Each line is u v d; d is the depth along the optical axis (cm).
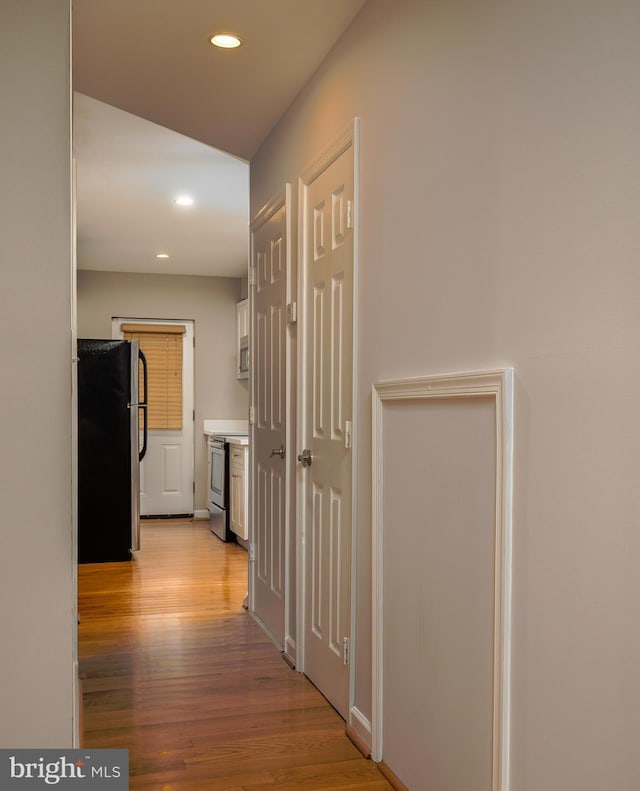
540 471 163
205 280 880
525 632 168
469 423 195
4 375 162
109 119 397
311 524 331
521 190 172
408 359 232
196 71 329
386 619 247
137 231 650
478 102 192
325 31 292
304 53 311
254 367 442
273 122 388
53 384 163
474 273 193
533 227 168
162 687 322
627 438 137
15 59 163
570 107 155
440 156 212
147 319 866
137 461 623
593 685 145
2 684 160
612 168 142
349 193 283
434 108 216
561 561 156
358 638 272
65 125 164
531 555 166
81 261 793
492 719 181
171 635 400
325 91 313
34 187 163
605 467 143
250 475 450
